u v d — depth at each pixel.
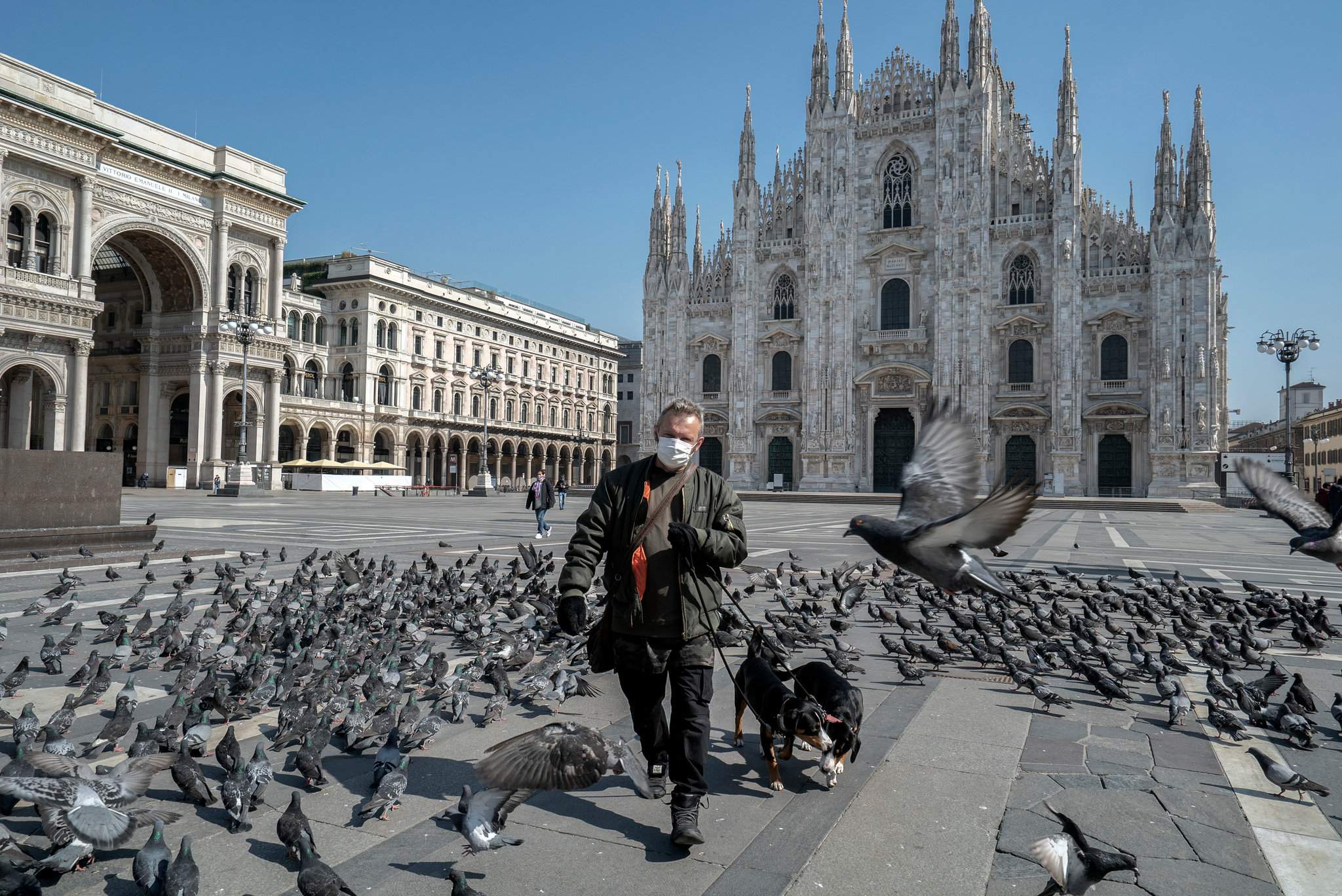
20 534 16.08
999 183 64.56
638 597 5.02
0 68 50.97
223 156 65.31
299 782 5.75
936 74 64.69
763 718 5.50
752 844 4.84
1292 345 39.47
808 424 67.50
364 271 81.81
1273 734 7.00
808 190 68.19
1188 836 4.99
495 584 13.75
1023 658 9.68
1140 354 59.03
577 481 115.00
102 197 57.09
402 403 85.94
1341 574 18.64
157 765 4.68
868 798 5.53
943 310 63.09
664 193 75.19
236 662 8.62
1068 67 59.84
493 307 98.69
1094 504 53.66
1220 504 52.41
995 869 4.55
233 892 4.22
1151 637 10.41
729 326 72.75
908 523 4.01
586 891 4.27
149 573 14.32
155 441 66.69
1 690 7.39
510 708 7.65
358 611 11.23
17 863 4.28
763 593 14.79
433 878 4.39
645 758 5.55
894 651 9.68
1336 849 4.84
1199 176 57.06
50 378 54.19
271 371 68.62
